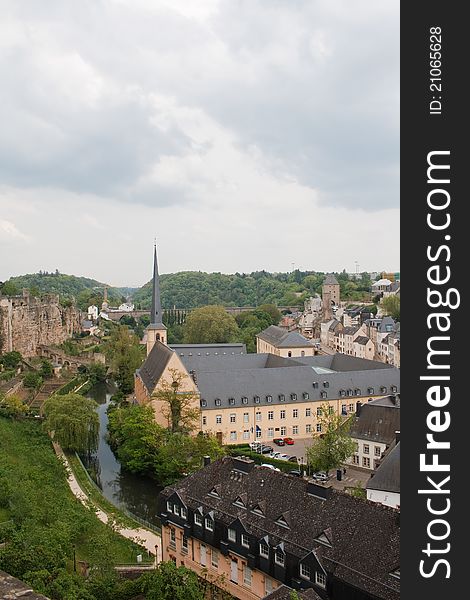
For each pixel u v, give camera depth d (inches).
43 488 3277.6
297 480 2443.4
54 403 4741.6
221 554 2517.2
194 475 2829.7
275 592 1937.7
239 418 5255.9
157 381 5191.9
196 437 4264.3
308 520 2257.6
